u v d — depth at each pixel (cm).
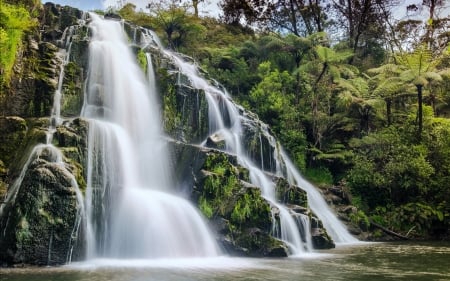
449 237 2469
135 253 1353
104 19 2522
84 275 1030
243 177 1759
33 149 1416
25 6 2086
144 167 1777
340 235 2239
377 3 4266
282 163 2381
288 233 1669
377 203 2698
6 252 1159
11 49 1606
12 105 1664
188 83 2261
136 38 2509
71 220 1232
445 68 3384
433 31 4059
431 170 2559
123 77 2038
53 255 1197
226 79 3306
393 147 2720
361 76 3919
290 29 4369
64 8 2386
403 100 3519
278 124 2978
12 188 1338
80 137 1471
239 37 4309
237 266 1234
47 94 1761
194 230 1475
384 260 1430
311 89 3225
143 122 2014
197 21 3825
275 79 3219
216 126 2195
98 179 1469
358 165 2689
